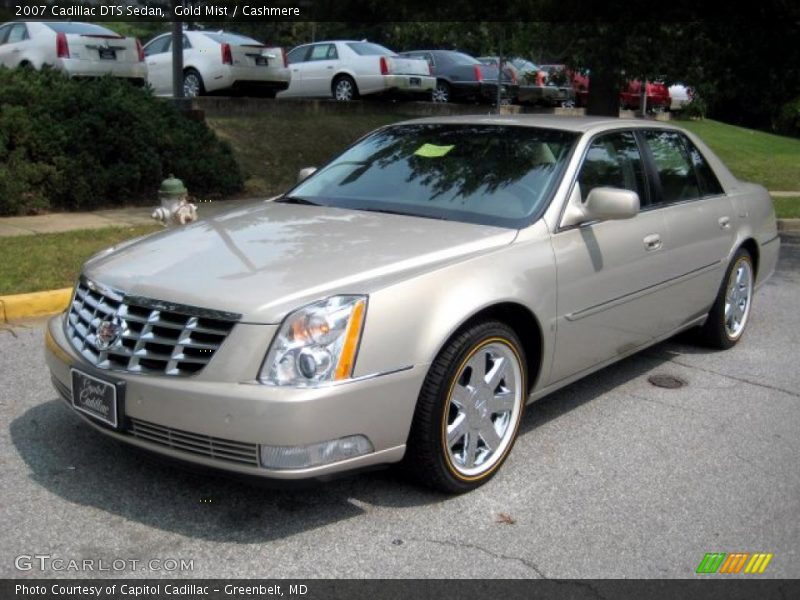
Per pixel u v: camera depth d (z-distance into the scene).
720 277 6.10
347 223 4.40
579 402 5.34
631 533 3.74
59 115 11.07
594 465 4.42
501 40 16.38
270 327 3.38
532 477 4.25
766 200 6.86
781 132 34.66
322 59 20.83
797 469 4.46
